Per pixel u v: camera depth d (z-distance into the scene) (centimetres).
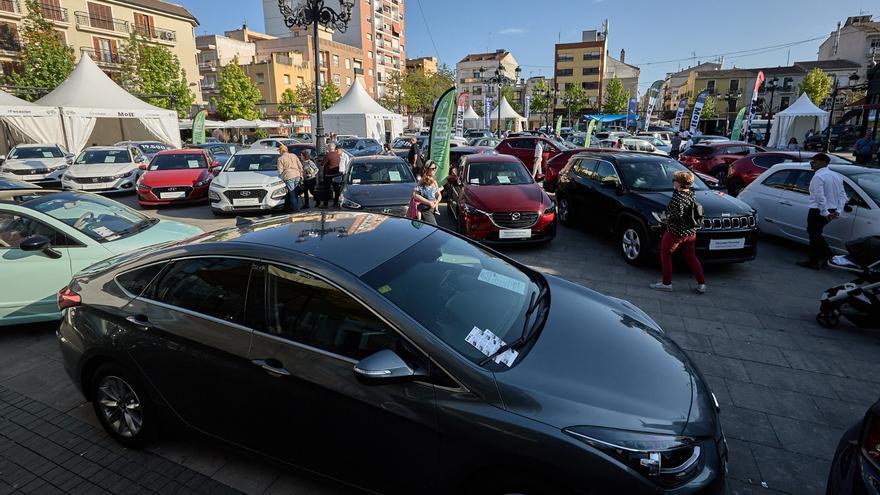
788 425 337
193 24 4581
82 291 319
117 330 290
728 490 277
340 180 973
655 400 222
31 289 462
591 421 203
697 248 639
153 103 3534
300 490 273
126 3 3972
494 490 209
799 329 494
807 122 3225
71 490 275
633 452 195
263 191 1079
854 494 194
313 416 240
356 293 238
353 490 245
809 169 790
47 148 1641
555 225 793
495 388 212
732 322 512
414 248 293
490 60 9531
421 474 222
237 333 257
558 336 259
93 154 1432
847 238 696
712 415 233
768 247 841
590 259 756
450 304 258
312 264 253
